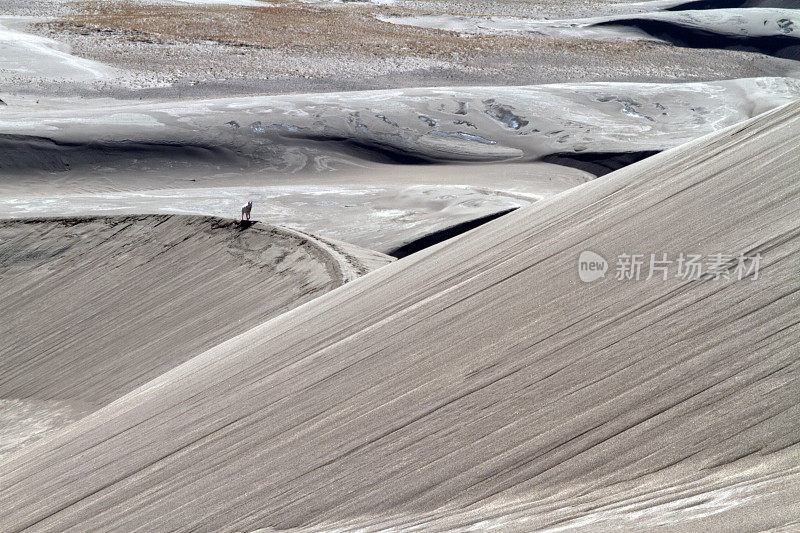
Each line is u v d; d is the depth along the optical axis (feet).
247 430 31.40
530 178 174.09
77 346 89.15
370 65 271.08
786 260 23.82
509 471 19.83
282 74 255.91
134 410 44.52
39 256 111.75
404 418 25.57
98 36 287.28
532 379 24.22
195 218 108.68
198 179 173.06
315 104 212.02
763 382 18.20
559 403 21.95
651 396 20.03
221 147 185.88
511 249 41.22
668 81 268.00
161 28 308.60
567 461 19.04
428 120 207.62
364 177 177.27
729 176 34.68
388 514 20.45
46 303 101.71
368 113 208.64
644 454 17.83
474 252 44.86
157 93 232.12
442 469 21.44
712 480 15.55
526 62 281.95
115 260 105.91
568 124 205.67
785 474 14.43
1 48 253.24
